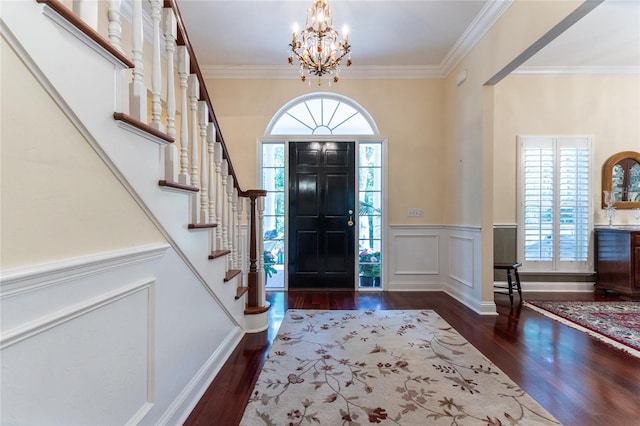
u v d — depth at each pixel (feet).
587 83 13.08
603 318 9.62
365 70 13.29
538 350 7.35
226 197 7.62
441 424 4.75
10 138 2.38
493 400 5.36
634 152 12.94
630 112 13.08
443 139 13.48
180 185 4.69
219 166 6.85
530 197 13.00
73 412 2.92
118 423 3.53
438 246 13.48
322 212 13.66
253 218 8.80
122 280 3.59
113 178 3.48
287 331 8.61
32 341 2.51
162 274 4.46
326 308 10.84
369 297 12.32
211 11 9.57
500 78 9.77
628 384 5.87
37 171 2.58
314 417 4.92
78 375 2.97
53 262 2.71
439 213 13.50
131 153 3.74
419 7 9.31
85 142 3.08
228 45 11.62
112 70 3.43
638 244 11.48
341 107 13.78
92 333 3.14
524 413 5.01
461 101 11.82
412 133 13.53
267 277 13.76
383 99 13.52
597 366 6.57
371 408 5.15
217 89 13.43
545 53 11.77
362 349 7.43
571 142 13.00
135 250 3.77
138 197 3.88
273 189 13.78
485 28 9.88
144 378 4.03
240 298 8.02
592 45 11.19
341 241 13.64
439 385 5.84
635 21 9.73
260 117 13.47
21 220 2.46
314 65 8.83
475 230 10.64
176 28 5.07
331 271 13.61
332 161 13.65
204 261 5.79
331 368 6.50
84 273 3.02
